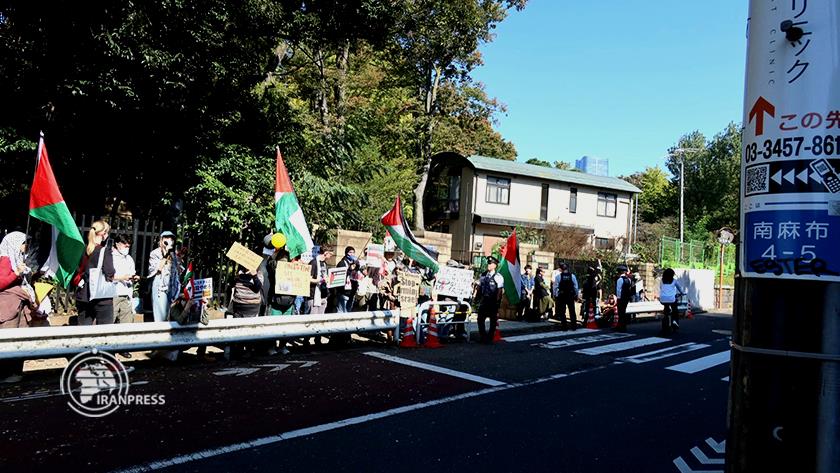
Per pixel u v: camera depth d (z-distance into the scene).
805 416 2.24
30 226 10.97
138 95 11.76
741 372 2.43
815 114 2.32
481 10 25.44
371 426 5.91
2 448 4.78
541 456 5.30
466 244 32.69
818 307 2.26
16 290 6.86
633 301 20.80
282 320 9.09
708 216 49.50
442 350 10.80
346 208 17.66
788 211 2.34
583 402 7.39
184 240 12.13
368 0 13.48
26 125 12.40
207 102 13.28
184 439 5.23
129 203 14.50
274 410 6.27
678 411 7.20
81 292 7.70
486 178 33.00
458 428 6.00
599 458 5.35
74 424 5.47
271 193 13.61
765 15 2.51
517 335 13.76
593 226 36.16
